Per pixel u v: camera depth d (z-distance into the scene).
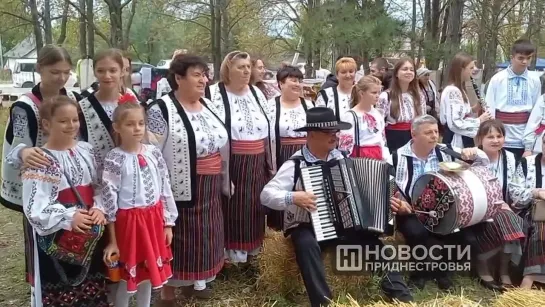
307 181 3.63
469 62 5.20
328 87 5.14
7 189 3.16
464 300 3.34
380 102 5.23
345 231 3.66
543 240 4.09
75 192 3.00
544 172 4.30
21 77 29.47
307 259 3.64
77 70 8.62
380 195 3.68
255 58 5.30
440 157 4.35
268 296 4.04
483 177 4.08
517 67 5.28
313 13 12.54
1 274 4.47
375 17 11.33
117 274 3.15
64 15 17.61
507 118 5.33
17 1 18.91
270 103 4.54
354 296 3.92
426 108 5.53
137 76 12.06
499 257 4.27
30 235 3.16
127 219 3.14
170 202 3.37
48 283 3.04
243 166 4.06
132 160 3.18
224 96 4.11
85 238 2.93
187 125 3.57
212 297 4.02
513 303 3.43
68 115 2.96
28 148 2.95
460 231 4.21
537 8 16.23
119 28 15.03
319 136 3.72
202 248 3.68
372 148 4.45
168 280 3.67
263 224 4.26
